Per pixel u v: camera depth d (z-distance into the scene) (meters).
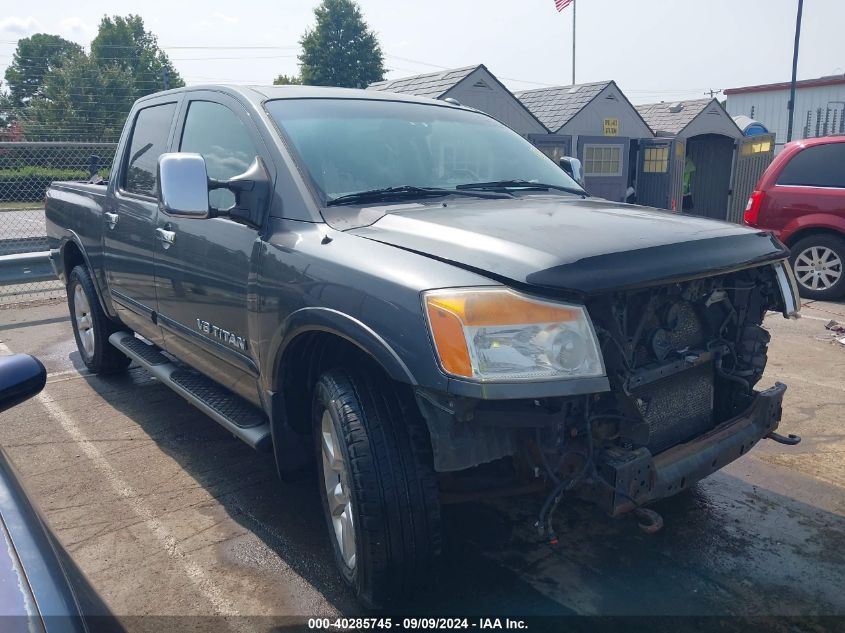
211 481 3.74
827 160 8.16
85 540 3.18
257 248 2.98
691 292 2.67
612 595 2.79
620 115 17.12
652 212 3.03
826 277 8.25
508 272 2.19
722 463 2.75
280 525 3.30
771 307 3.14
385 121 3.54
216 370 3.57
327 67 64.56
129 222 4.20
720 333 2.94
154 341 4.28
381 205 2.97
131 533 3.24
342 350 2.75
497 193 3.35
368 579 2.46
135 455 4.06
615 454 2.39
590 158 16.45
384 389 2.50
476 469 2.58
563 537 3.21
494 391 2.07
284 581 2.88
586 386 2.14
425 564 2.47
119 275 4.44
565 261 2.21
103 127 49.91
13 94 55.41
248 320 3.05
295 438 3.00
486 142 3.82
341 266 2.53
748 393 3.03
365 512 2.38
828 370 5.55
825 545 3.14
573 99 16.86
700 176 20.06
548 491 2.53
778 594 2.79
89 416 4.66
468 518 3.36
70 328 7.20
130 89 50.69
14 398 1.95
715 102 19.12
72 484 3.71
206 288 3.39
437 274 2.29
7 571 1.53
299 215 2.91
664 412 2.79
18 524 1.69
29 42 71.88
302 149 3.11
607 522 3.34
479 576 2.92
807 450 4.11
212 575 2.92
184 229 3.56
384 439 2.40
